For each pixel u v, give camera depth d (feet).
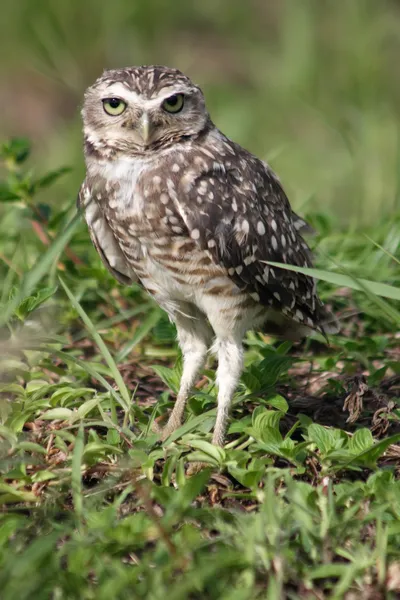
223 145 29.63
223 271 28.55
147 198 28.37
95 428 27.66
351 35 75.82
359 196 52.06
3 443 24.48
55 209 40.52
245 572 19.81
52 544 19.95
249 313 29.37
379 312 35.35
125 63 81.76
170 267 28.89
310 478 24.99
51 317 33.24
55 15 81.05
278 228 30.12
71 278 35.83
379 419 27.50
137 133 28.55
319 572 20.20
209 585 19.81
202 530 22.24
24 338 28.45
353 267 36.81
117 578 19.35
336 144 70.03
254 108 75.97
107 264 31.55
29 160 68.64
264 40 86.53
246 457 24.77
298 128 73.56
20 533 21.98
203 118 29.50
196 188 28.37
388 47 77.41
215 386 29.60
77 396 27.27
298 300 30.78
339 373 32.50
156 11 86.79
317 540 20.97
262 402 28.43
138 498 23.76
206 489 24.49
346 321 36.22
